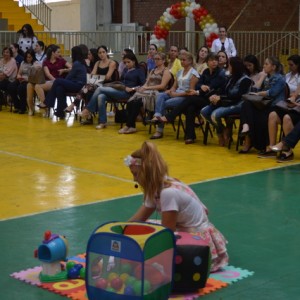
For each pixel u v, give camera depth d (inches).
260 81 400.8
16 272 190.9
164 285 164.6
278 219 250.5
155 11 964.0
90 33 830.5
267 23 857.5
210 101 411.5
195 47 842.8
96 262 162.2
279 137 429.7
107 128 489.1
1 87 595.5
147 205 184.4
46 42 844.0
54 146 410.9
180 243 175.3
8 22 909.8
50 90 541.0
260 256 207.8
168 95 442.0
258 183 311.6
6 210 260.2
